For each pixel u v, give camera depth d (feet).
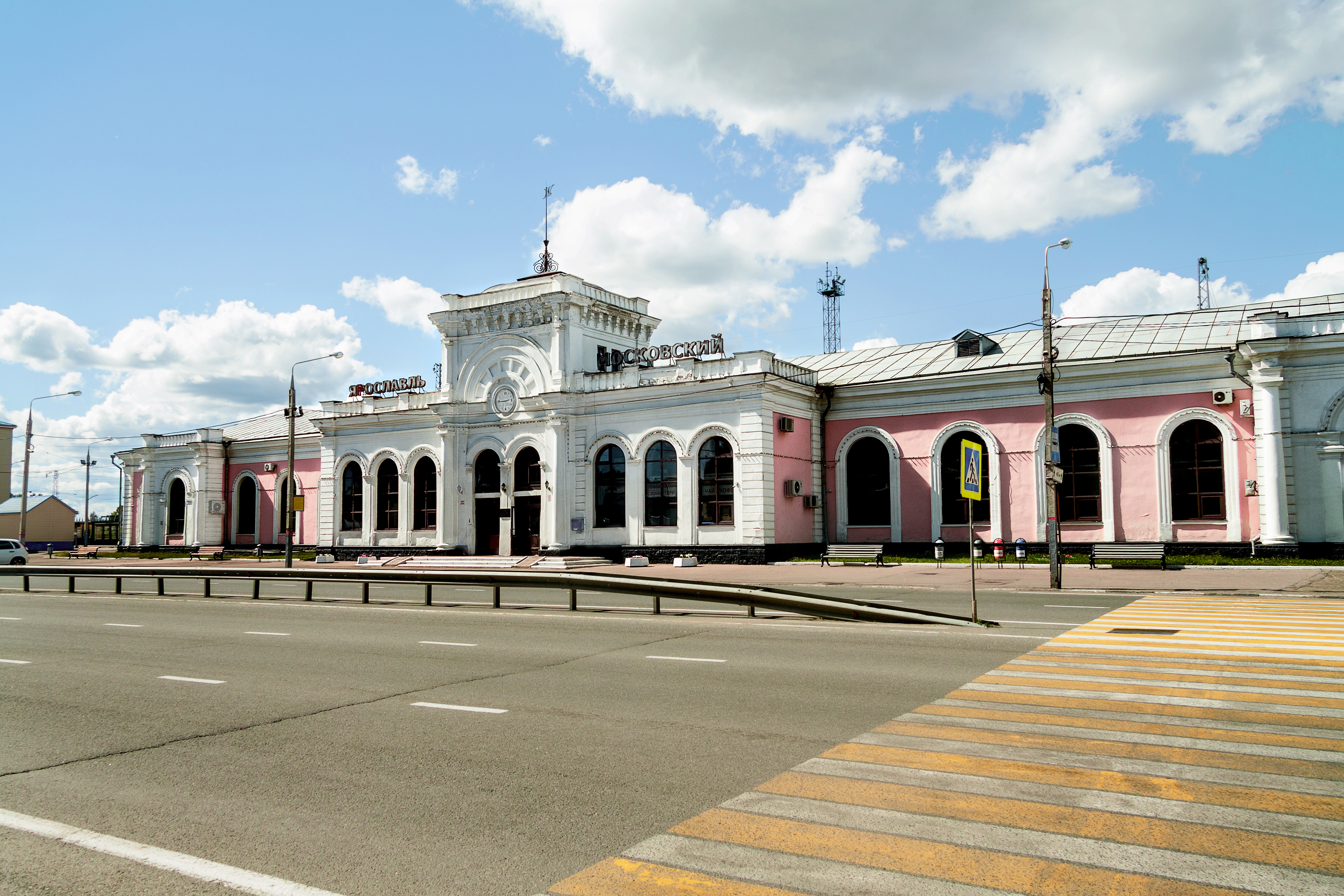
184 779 21.63
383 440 138.51
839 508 114.32
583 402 116.57
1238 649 36.50
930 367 113.70
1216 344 93.15
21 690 33.32
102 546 231.71
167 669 37.60
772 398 104.68
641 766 21.88
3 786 21.27
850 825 17.35
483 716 27.81
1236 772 20.08
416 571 64.69
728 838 16.87
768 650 39.93
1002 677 31.68
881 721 25.67
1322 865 15.02
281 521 163.53
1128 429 95.50
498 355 124.57
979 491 48.24
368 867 15.88
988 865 15.29
